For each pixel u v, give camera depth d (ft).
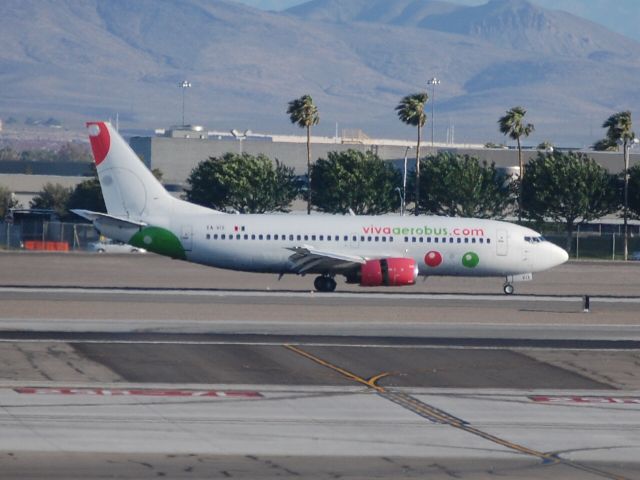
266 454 344.90
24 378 458.09
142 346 547.90
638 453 360.69
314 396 440.86
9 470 316.60
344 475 323.16
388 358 536.83
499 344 589.73
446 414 414.00
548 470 335.47
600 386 481.87
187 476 316.81
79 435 361.51
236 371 490.90
